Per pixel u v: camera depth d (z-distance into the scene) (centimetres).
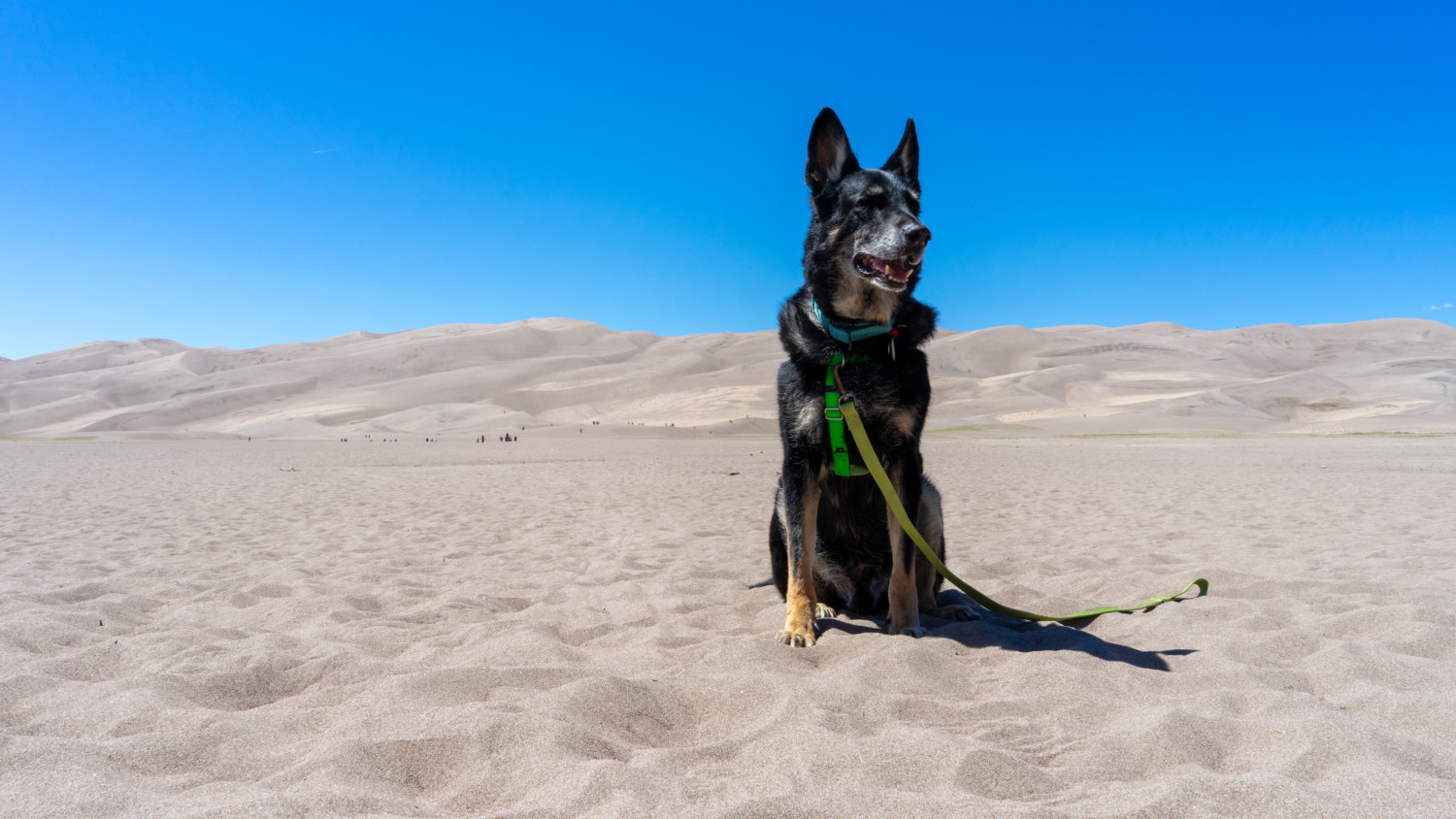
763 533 844
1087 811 201
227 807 196
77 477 1884
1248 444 3991
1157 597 492
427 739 247
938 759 234
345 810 201
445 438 8056
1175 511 1003
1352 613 413
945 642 379
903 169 455
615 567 633
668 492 1399
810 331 399
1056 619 401
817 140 419
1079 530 845
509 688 311
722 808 200
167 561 676
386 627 432
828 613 454
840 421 389
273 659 348
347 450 4269
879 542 439
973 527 888
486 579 590
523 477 1850
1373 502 1077
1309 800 202
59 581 570
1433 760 235
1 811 197
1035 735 263
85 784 212
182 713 269
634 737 266
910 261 366
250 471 2208
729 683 304
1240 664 331
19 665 342
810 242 413
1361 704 289
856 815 200
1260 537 759
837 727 264
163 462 2777
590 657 363
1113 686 306
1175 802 203
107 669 351
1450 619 401
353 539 826
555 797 212
